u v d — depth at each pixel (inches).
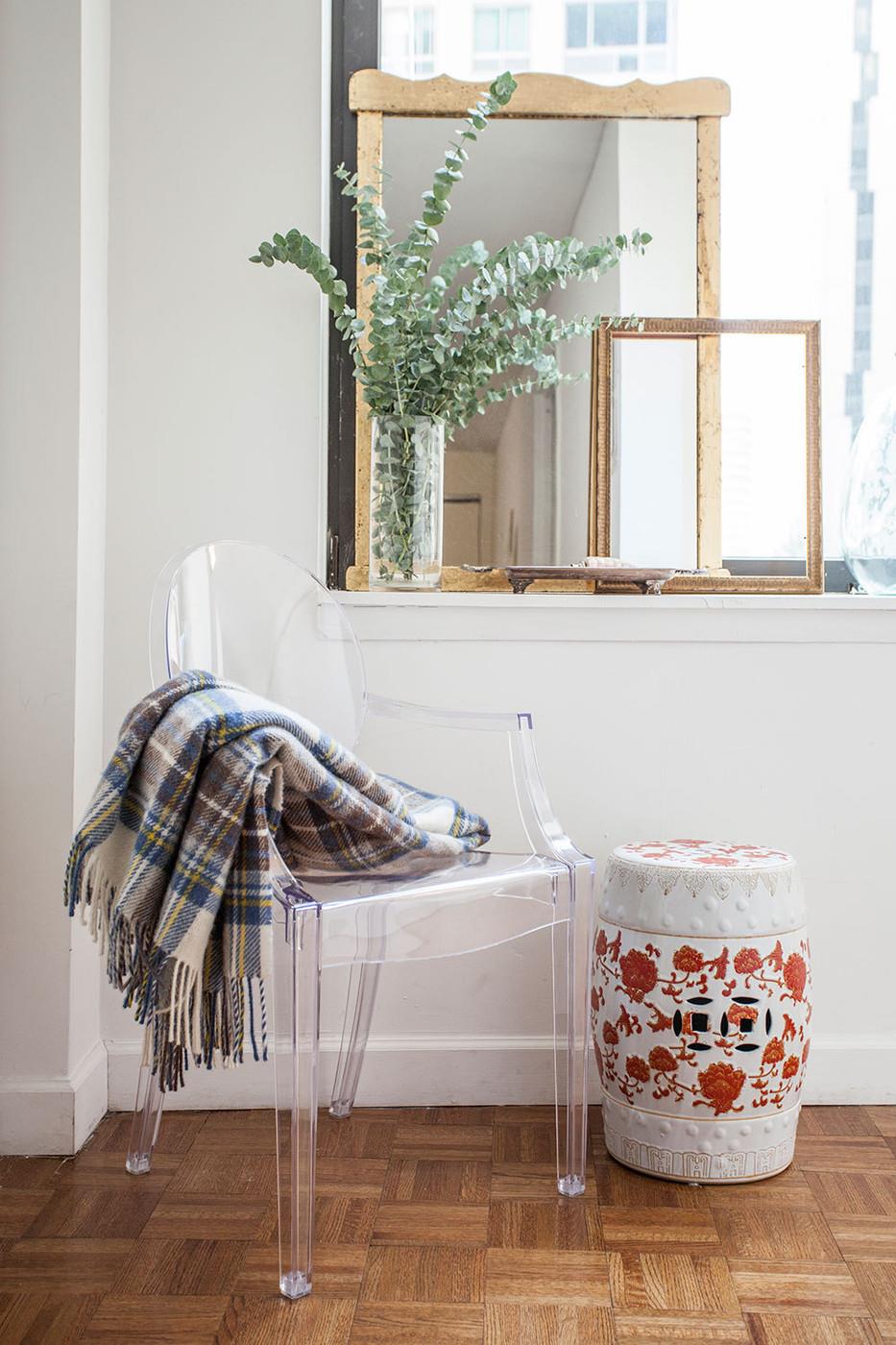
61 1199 58.9
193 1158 64.1
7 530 64.9
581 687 72.7
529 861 59.5
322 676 65.3
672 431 80.5
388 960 52.0
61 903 64.9
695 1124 60.0
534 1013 73.5
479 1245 54.3
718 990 59.2
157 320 71.6
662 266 81.4
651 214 81.4
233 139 72.1
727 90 81.7
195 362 71.9
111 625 71.0
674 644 72.9
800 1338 46.9
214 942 50.0
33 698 65.0
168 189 71.7
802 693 73.2
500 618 72.1
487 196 80.9
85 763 67.1
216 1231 55.6
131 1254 53.3
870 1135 67.7
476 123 70.3
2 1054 64.8
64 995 65.0
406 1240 54.8
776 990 59.8
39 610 65.1
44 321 65.1
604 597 71.9
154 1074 57.4
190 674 54.9
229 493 72.0
